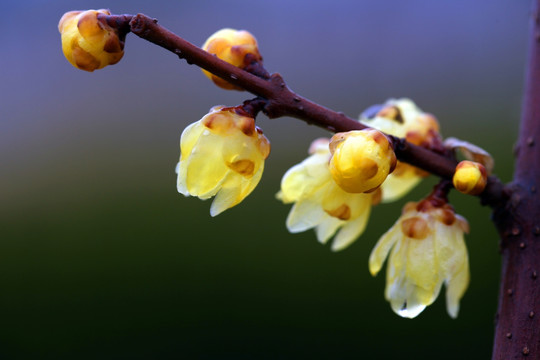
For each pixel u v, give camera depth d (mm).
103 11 375
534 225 389
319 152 399
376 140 368
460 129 1035
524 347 383
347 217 397
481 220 836
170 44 373
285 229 940
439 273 388
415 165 388
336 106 1170
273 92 377
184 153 374
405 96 1134
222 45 382
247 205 969
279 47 1222
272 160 1014
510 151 973
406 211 393
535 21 407
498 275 810
